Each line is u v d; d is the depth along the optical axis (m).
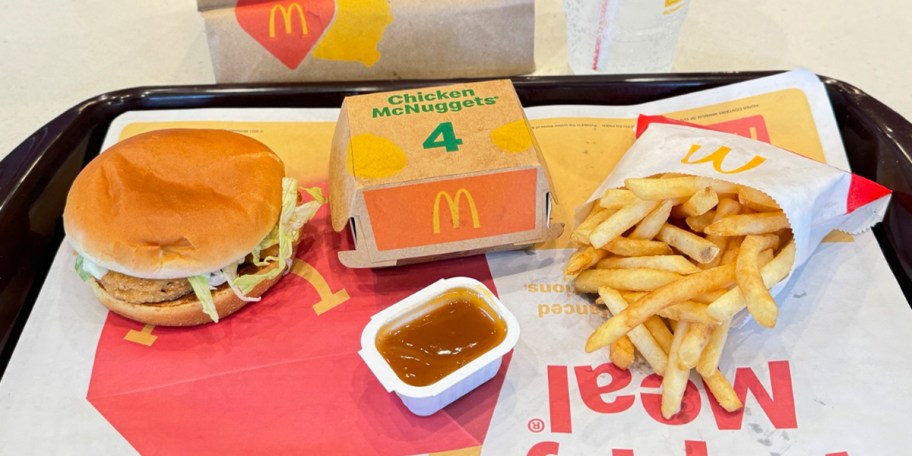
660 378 0.32
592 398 0.31
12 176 0.37
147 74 0.45
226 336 0.34
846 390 0.31
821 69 0.45
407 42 0.42
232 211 0.33
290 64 0.42
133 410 0.31
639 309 0.30
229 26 0.40
